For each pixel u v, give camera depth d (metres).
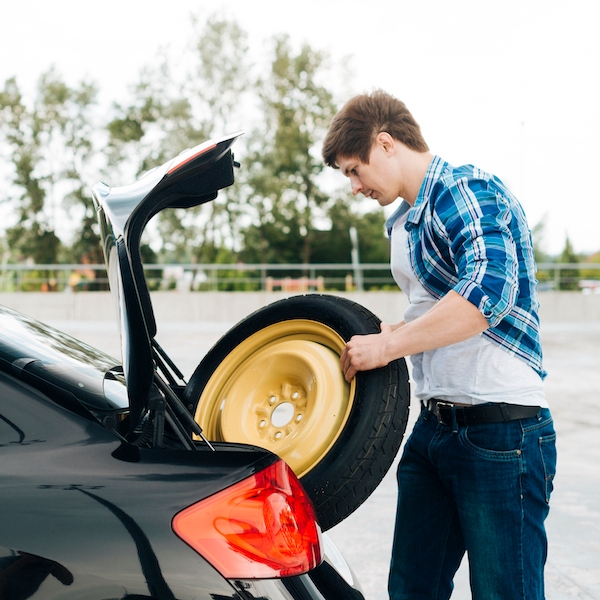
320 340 2.23
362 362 1.93
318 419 2.00
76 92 42.25
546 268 22.47
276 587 1.38
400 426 1.93
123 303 1.47
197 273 28.20
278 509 1.44
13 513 1.36
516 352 1.87
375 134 1.95
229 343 2.38
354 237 25.80
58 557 1.33
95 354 1.96
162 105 41.38
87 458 1.44
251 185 40.81
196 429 1.68
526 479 1.86
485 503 1.87
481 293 1.71
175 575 1.33
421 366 2.07
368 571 3.39
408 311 2.05
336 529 3.95
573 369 11.23
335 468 1.88
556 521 4.09
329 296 2.26
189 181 1.72
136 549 1.34
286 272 43.19
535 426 1.87
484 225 1.78
